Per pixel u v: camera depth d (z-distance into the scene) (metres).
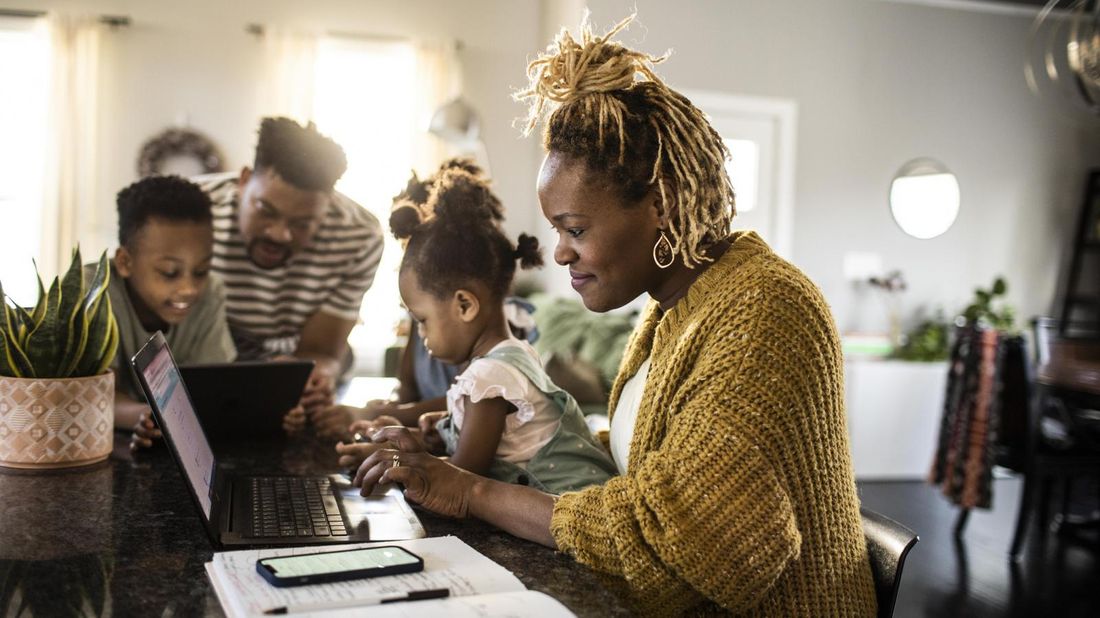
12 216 5.48
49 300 1.43
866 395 5.02
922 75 5.84
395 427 1.40
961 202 5.97
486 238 1.45
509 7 6.03
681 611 0.97
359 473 1.21
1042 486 4.12
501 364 1.35
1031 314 6.17
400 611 0.81
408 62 5.85
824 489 0.98
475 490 1.15
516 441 1.36
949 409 4.04
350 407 1.83
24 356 1.42
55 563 0.98
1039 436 3.69
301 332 2.38
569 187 1.04
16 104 5.45
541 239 5.98
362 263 2.40
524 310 2.01
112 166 5.51
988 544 3.88
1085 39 3.32
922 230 5.82
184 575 0.95
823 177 5.70
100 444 1.48
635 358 1.26
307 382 1.82
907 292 5.88
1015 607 3.12
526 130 1.15
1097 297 6.28
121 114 5.52
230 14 5.64
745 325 0.98
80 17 5.39
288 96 5.64
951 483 3.97
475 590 0.88
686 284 1.11
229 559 0.95
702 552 0.90
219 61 5.63
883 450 5.07
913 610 3.07
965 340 3.99
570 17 5.36
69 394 1.42
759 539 0.90
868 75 5.73
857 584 1.06
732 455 0.92
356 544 1.07
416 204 1.65
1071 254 6.21
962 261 6.00
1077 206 6.20
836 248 5.74
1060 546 3.89
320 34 5.73
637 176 1.02
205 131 5.62
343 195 2.40
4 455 1.41
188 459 1.11
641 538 0.95
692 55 5.39
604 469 1.38
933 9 5.83
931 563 3.59
